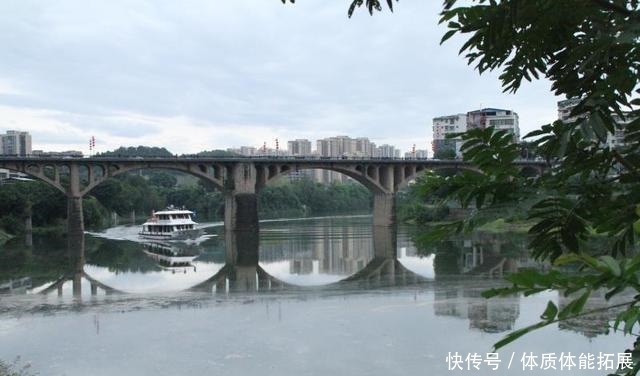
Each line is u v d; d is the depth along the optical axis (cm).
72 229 6988
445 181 300
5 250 5884
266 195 14488
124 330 2328
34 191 8756
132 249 6025
